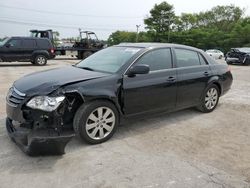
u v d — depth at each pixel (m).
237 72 15.32
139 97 4.78
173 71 5.32
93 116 4.29
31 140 3.64
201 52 6.16
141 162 3.87
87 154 4.05
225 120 5.85
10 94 4.19
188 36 65.25
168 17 70.00
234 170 3.74
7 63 18.53
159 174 3.57
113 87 4.43
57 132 3.82
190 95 5.71
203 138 4.81
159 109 5.18
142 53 4.95
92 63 5.20
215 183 3.41
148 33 71.75
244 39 57.16
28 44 16.86
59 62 20.28
